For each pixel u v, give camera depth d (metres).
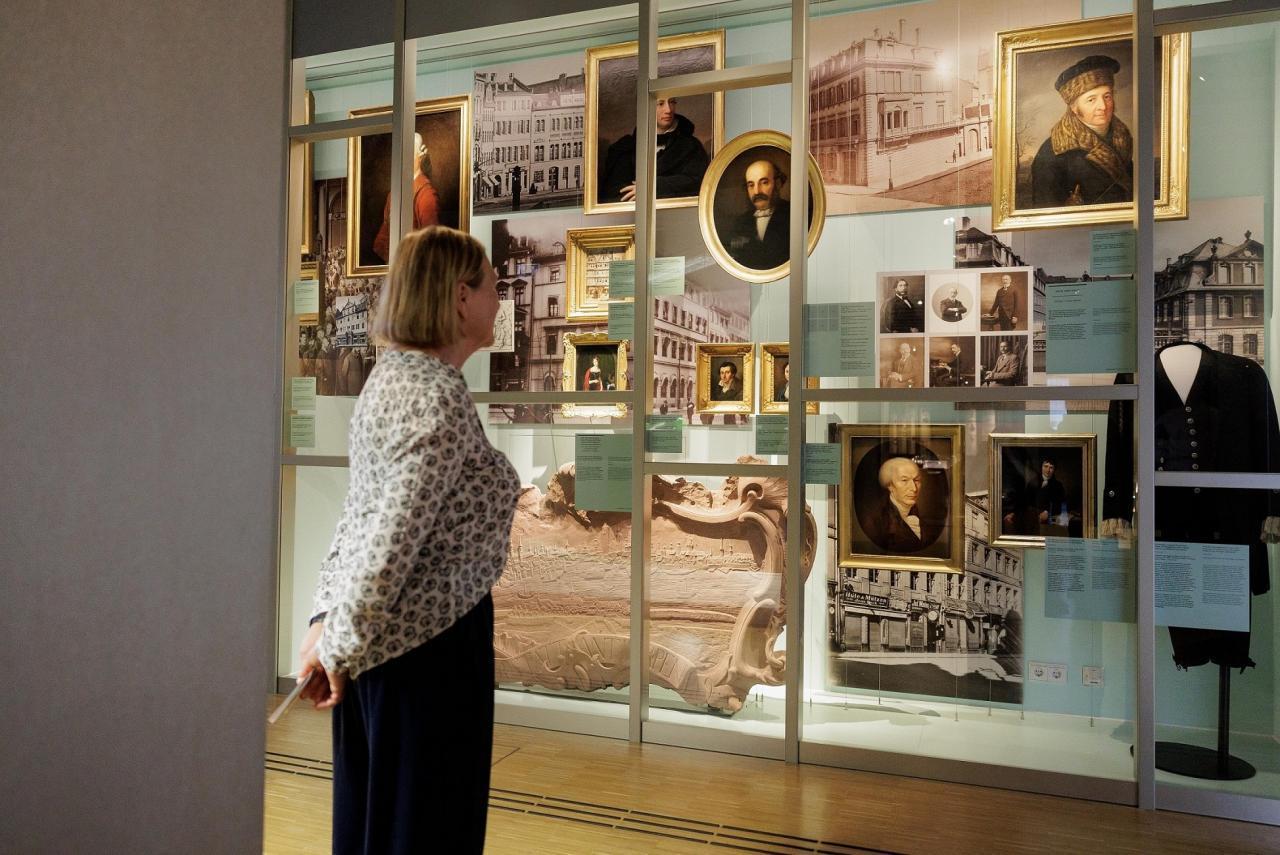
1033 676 3.62
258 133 0.96
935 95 3.90
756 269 4.24
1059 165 3.72
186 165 0.87
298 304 4.96
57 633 0.75
